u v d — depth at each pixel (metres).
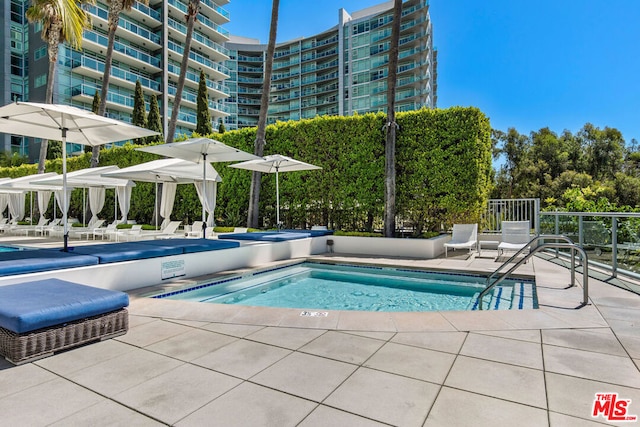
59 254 5.38
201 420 2.05
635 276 5.69
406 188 10.84
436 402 2.23
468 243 8.91
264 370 2.71
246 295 6.49
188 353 3.05
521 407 2.16
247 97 65.81
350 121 11.56
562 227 8.72
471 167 10.06
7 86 29.78
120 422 2.04
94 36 29.75
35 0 14.83
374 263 8.33
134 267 5.63
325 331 3.59
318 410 2.15
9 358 2.87
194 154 8.82
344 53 56.12
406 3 49.31
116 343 3.29
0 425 2.01
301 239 9.49
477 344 3.20
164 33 35.06
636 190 25.75
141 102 26.34
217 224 14.69
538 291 5.12
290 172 12.70
